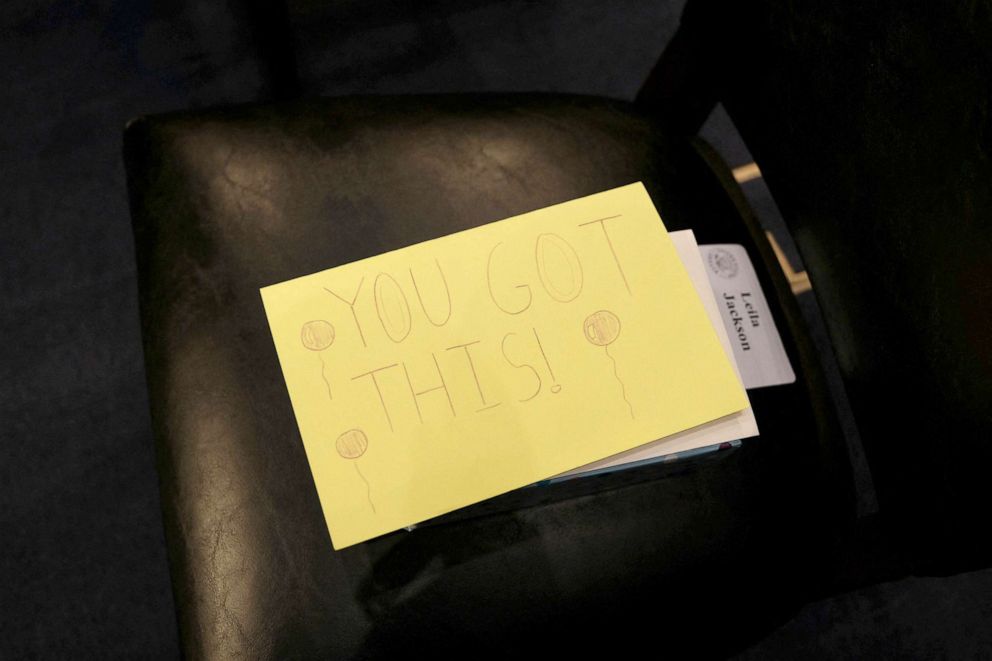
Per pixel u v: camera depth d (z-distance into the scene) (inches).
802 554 22.2
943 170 17.9
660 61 29.2
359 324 20.5
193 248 23.0
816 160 22.4
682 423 20.2
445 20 50.0
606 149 25.5
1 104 47.6
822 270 23.6
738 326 24.4
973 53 16.7
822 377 25.1
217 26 48.8
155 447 21.8
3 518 39.2
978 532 18.2
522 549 20.6
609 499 21.3
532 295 21.2
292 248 22.8
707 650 21.6
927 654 37.5
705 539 21.4
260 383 21.4
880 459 22.2
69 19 49.3
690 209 25.4
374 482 19.2
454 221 23.6
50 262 44.4
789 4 21.4
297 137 24.4
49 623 37.5
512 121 25.5
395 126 24.8
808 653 37.7
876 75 19.3
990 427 17.1
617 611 20.8
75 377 42.1
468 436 19.7
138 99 47.8
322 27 49.5
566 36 50.0
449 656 19.9
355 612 19.8
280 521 20.3
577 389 20.3
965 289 17.6
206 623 19.8
